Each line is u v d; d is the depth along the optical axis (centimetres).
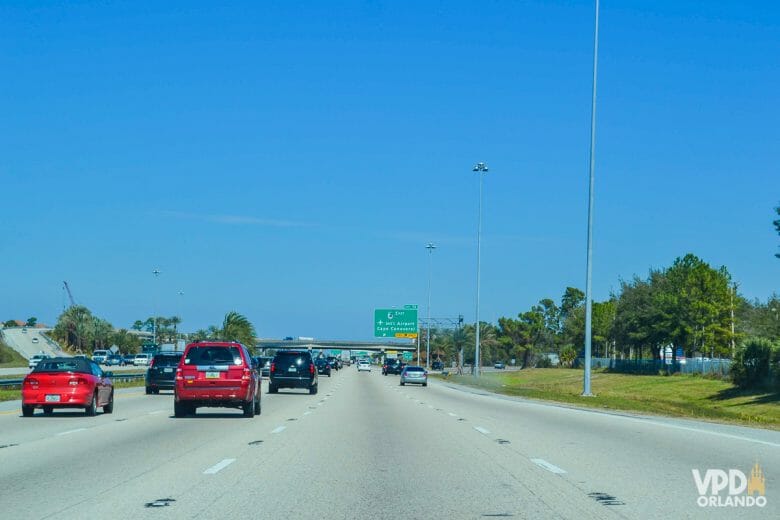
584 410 3319
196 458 1580
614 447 1797
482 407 3500
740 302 9138
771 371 5719
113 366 11706
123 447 1769
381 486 1245
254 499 1129
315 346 15475
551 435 2100
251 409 2684
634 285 10988
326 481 1295
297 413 2936
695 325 8938
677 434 2133
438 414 2953
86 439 1941
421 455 1647
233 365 2628
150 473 1377
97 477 1330
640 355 11238
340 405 3481
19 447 1766
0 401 3588
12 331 16500
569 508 1060
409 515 1019
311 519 994
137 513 1028
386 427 2334
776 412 4378
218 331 12688
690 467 1452
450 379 8750
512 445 1844
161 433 2102
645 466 1467
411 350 15925
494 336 17112
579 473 1380
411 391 5331
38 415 2764
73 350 14575
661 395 6381
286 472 1394
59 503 1096
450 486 1245
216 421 2525
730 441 1931
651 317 9281
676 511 1038
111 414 2842
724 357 9375
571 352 14075
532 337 17100
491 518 998
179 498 1135
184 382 2614
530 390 5362
